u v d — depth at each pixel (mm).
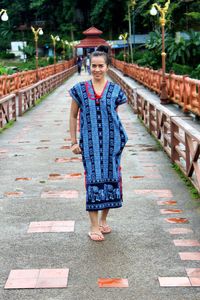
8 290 3906
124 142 4746
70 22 75438
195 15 34438
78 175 7570
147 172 7641
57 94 24859
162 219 5477
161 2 36938
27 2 77875
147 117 11914
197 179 6188
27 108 17281
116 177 4723
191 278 4031
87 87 4648
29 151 9594
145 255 4500
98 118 4621
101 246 4727
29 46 72625
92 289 3893
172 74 17500
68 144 10320
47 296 3799
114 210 5801
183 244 4742
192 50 33594
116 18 70375
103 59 4594
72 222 5418
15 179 7367
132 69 33000
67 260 4426
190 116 14570
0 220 5531
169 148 8922
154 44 36531
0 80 19266
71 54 67812
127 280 4023
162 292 3822
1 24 80562
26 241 4898
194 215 5598
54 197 6395
